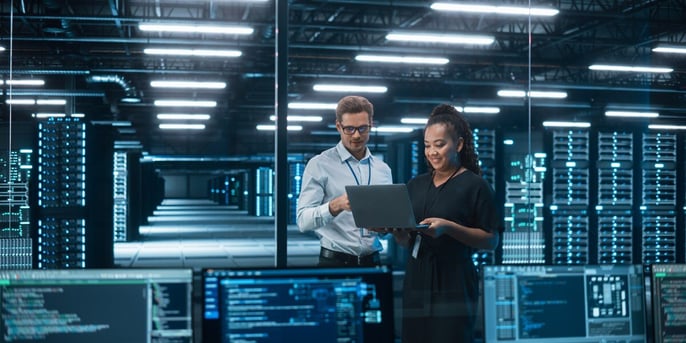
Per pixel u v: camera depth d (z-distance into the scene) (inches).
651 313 76.0
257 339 68.0
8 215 220.5
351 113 99.7
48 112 258.1
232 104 501.4
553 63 409.4
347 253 103.5
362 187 80.8
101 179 299.6
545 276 74.6
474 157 90.4
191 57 478.3
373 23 424.8
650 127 362.9
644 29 365.7
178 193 1695.4
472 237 84.7
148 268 68.4
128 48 395.9
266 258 410.6
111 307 67.7
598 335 75.2
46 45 301.1
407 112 486.6
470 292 87.5
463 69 449.1
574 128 382.9
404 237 87.7
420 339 87.6
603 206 370.0
